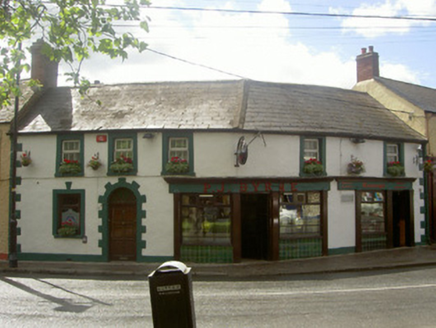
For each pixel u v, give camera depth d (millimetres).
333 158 18016
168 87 19531
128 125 16922
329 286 11758
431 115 20797
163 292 5617
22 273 14812
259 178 16344
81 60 8422
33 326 7977
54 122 17688
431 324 7754
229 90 18891
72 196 17359
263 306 9344
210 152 16375
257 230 17297
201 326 7875
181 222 16531
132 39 8094
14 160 15734
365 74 24109
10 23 8383
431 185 20859
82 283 12664
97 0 8117
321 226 17594
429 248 19359
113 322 8203
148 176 16594
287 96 19469
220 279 13422
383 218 19297
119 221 17000
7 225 17484
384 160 19359
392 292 10641
